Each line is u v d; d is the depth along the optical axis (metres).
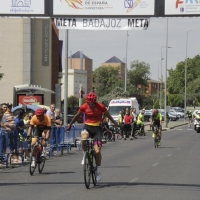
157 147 60.59
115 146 62.84
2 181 30.73
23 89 70.88
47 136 34.12
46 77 107.25
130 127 78.44
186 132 105.75
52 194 25.75
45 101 107.69
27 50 104.25
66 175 33.50
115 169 37.03
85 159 26.97
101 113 27.72
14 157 40.59
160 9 33.12
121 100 96.62
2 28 104.19
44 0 33.75
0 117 37.34
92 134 27.98
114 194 25.72
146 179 31.59
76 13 33.66
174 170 36.50
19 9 33.78
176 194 25.88
